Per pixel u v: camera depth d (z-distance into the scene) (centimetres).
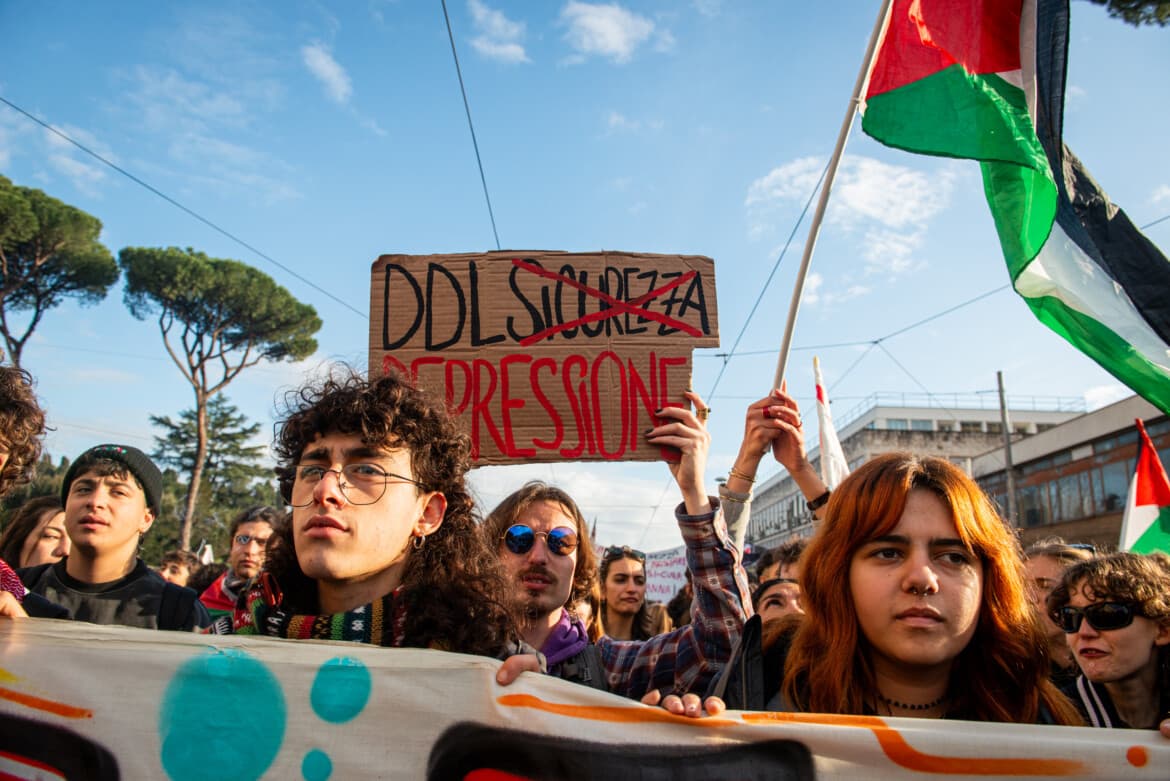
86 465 277
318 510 164
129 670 158
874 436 4084
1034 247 285
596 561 320
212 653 158
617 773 150
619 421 253
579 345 260
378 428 170
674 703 155
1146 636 242
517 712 154
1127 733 150
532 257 268
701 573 233
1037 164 288
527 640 259
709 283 266
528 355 260
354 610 172
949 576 167
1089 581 251
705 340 261
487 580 183
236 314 2866
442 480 185
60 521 356
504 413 255
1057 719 178
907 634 165
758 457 257
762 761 151
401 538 173
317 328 3003
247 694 156
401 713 154
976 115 297
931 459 181
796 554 369
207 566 593
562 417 254
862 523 173
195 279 2759
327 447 172
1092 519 2178
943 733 151
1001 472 2694
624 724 153
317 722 154
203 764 152
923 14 314
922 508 171
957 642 165
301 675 157
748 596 236
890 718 155
